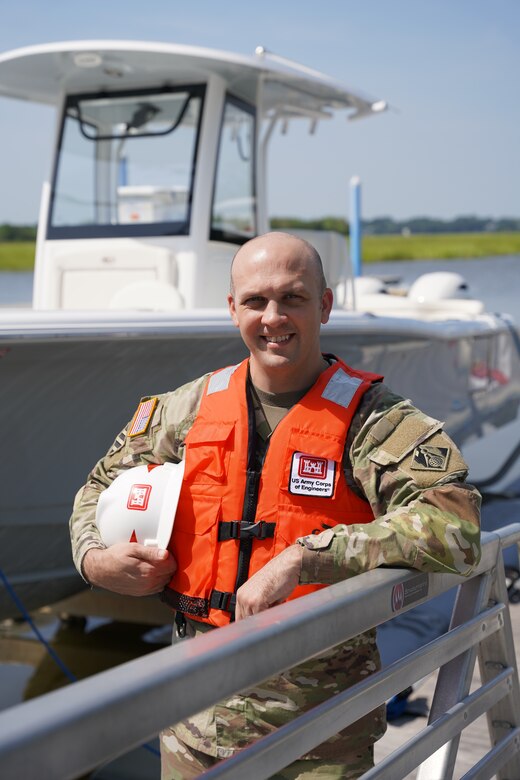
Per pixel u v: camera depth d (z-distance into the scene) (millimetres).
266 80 5090
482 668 1830
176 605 1585
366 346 5059
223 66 4590
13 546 3838
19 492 3725
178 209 4691
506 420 8141
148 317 3682
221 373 1701
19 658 4797
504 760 1756
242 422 1579
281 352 1553
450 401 6668
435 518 1392
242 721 1503
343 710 1237
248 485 1546
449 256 55188
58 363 3592
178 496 1575
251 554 1530
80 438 3787
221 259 4852
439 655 1509
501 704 1828
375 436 1502
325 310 1674
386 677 1329
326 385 1586
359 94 5562
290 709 1489
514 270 37406
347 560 1380
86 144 4887
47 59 4590
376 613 1281
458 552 1387
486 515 7035
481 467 9367
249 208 5086
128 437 1757
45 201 4926
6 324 3359
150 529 1586
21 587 4020
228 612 1529
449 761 1536
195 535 1564
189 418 1680
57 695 789
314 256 1567
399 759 1346
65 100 4938
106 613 4805
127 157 4809
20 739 710
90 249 4785
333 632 1170
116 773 2980
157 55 4430
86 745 773
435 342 6055
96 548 1622
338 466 1522
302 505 1520
